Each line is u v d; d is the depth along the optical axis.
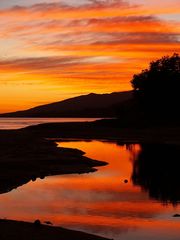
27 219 17.30
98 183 26.62
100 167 34.97
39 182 26.92
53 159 37.66
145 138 81.44
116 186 25.55
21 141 60.28
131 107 118.19
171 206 19.89
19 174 29.70
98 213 18.45
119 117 118.19
